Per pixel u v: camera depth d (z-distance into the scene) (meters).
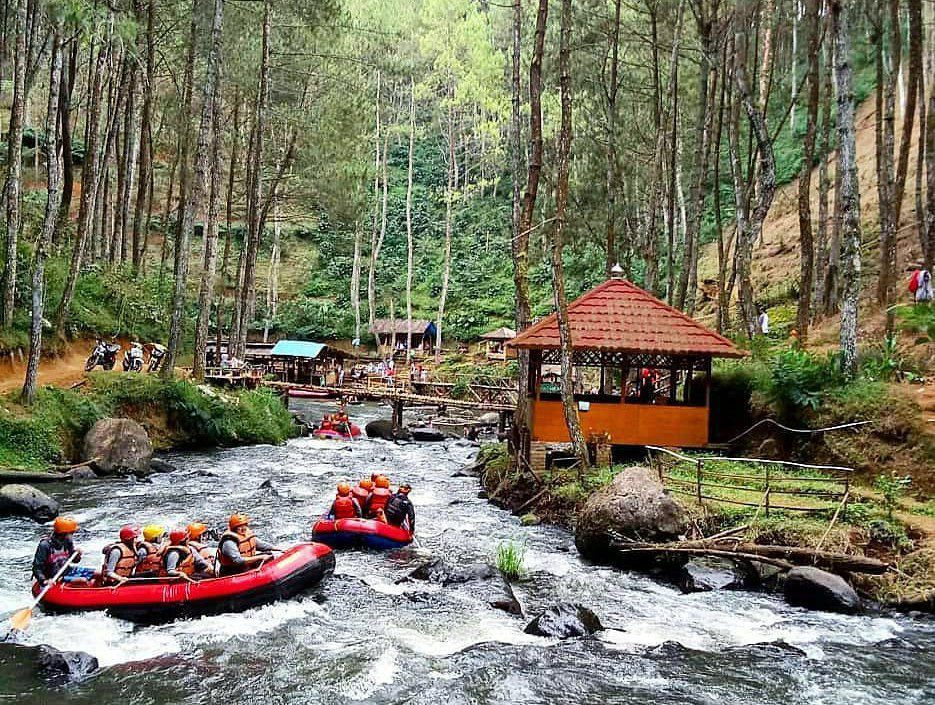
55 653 7.76
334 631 8.87
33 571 9.42
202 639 8.54
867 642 8.80
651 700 7.30
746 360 18.19
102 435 17.97
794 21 30.88
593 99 27.94
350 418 33.41
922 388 13.94
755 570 10.84
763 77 24.20
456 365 46.06
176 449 21.80
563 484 14.87
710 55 21.33
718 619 9.49
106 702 7.01
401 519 12.90
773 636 8.96
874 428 13.25
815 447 14.12
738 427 16.95
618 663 8.12
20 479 15.82
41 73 42.53
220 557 9.70
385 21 44.34
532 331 16.20
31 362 17.64
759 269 34.09
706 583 10.67
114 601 8.97
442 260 58.97
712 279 35.59
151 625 8.91
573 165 29.08
